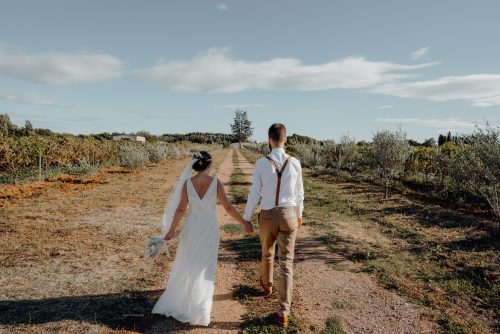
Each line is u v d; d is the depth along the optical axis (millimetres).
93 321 3973
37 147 17094
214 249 4145
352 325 4051
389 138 11820
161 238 4277
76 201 10633
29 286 4859
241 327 3939
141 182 15195
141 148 27750
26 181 15250
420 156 13945
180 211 4184
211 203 4152
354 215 9398
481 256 6105
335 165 19141
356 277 5430
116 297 4562
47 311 4180
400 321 4137
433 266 5777
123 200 10977
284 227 3977
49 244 6660
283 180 3973
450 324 4035
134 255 6172
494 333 3865
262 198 4094
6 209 9320
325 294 4840
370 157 12305
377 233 7762
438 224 8242
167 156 32594
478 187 7879
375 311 4383
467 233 7422
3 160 14273
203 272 4035
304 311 4344
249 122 123312
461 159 8164
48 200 10695
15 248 6387
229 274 5465
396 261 6012
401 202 10750
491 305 4488
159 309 4145
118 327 3863
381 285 5133
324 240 7219
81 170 17688
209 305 3959
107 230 7688
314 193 12438
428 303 4578
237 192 13047
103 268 5566
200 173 4199
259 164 4062
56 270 5449
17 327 3807
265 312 4254
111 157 26531
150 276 5289
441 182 11867
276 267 5711
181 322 4008
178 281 4066
